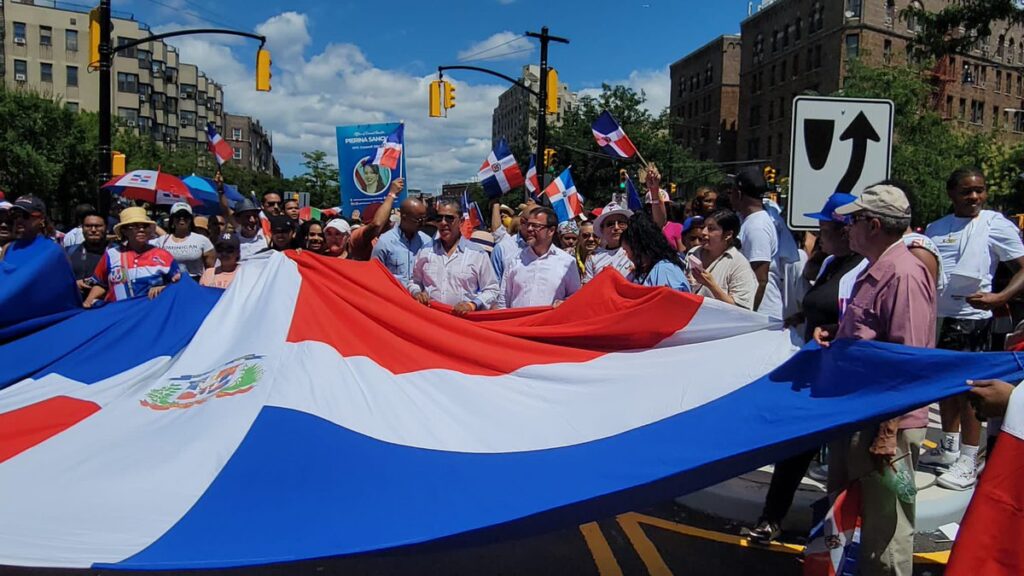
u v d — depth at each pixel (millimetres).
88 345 5285
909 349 3004
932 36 16984
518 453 3645
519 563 4348
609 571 4262
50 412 4305
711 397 3729
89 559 2820
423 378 4352
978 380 2797
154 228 6504
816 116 5273
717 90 72062
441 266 6121
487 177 12984
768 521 4613
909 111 33406
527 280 5980
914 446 3334
